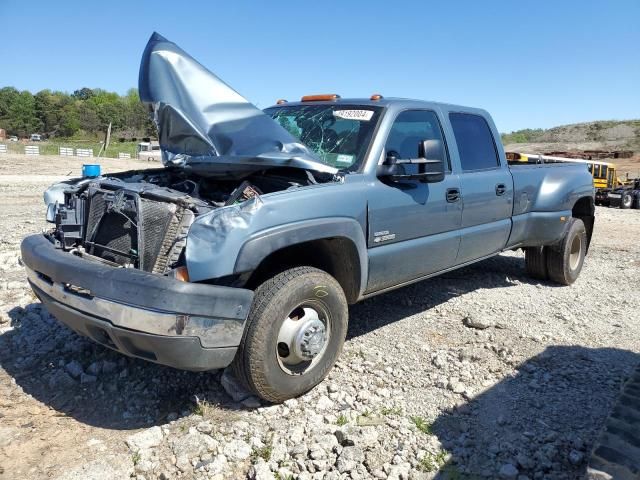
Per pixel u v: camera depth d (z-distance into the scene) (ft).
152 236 10.61
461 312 17.46
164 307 9.37
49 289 11.03
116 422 10.86
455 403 11.76
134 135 417.28
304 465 9.48
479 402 11.80
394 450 10.09
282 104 17.52
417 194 14.19
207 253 9.85
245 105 12.14
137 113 442.50
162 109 11.78
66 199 13.12
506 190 17.93
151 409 11.27
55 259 10.93
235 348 10.32
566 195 20.35
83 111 458.91
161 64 11.62
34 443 10.04
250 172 12.00
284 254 12.62
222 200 12.44
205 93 11.83
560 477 9.43
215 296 9.75
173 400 11.60
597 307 18.90
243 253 10.14
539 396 12.07
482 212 16.90
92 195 12.01
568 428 10.82
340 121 14.62
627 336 16.08
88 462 9.53
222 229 9.98
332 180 12.36
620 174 143.43
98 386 12.10
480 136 17.70
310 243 12.31
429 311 17.53
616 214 64.80
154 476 9.32
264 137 11.77
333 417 10.98
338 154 13.71
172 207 10.64
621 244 34.83
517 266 24.72
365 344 14.67
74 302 10.36
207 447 9.94
